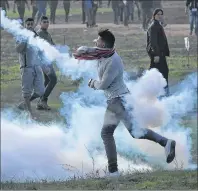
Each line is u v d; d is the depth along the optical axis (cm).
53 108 2652
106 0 8181
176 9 6869
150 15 5541
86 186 1498
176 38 5025
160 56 2841
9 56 4297
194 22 5141
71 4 7844
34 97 2577
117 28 5756
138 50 4488
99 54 1617
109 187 1477
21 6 5722
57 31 5500
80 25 5953
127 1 5850
